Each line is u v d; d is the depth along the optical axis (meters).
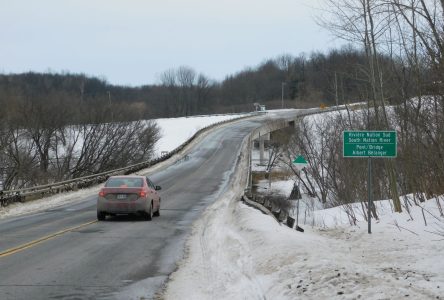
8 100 61.38
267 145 94.94
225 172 50.19
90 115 69.81
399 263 9.62
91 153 66.56
